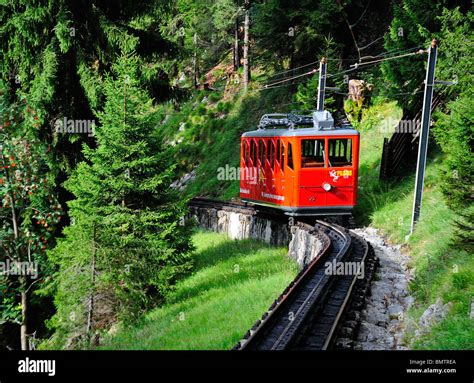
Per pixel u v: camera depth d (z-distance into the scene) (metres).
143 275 15.21
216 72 53.00
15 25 16.89
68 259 15.34
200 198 34.38
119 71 15.61
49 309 19.05
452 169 10.92
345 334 8.48
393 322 9.70
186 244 16.75
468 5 20.31
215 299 13.86
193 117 47.25
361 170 25.81
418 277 11.70
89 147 17.12
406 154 24.17
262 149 20.88
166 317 13.80
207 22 49.41
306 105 29.19
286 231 19.58
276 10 32.28
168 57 20.92
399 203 20.67
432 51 16.61
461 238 10.47
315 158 18.22
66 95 18.17
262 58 36.38
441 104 21.98
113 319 15.44
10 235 16.84
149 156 15.82
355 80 30.11
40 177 16.78
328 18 30.78
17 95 17.92
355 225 21.77
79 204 15.77
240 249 20.72
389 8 35.31
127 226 15.51
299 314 8.96
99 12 18.69
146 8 20.17
